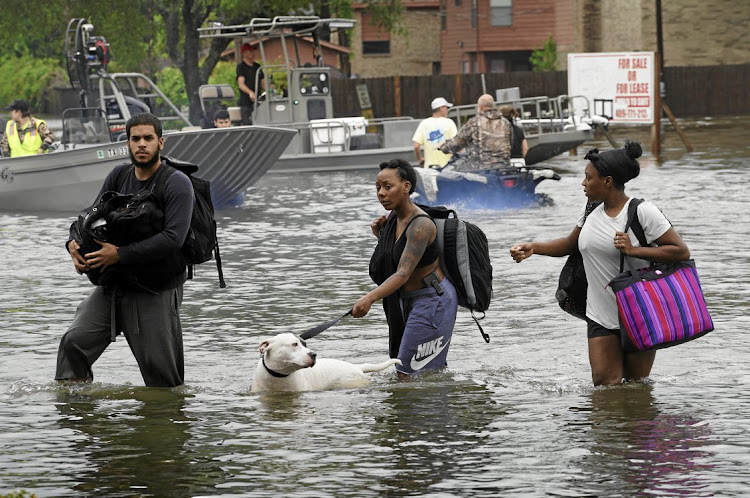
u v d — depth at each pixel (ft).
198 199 44.42
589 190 43.24
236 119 170.60
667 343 42.09
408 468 33.94
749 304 61.52
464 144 116.37
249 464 34.58
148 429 38.83
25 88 434.71
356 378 45.24
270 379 43.80
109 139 122.93
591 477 32.76
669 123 257.34
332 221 106.83
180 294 45.34
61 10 281.74
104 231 42.34
